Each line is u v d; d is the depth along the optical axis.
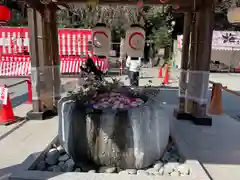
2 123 4.87
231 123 5.20
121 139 3.14
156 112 3.28
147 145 3.19
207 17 4.79
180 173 3.07
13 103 6.89
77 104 3.39
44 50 5.39
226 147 3.95
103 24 4.70
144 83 10.89
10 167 3.15
